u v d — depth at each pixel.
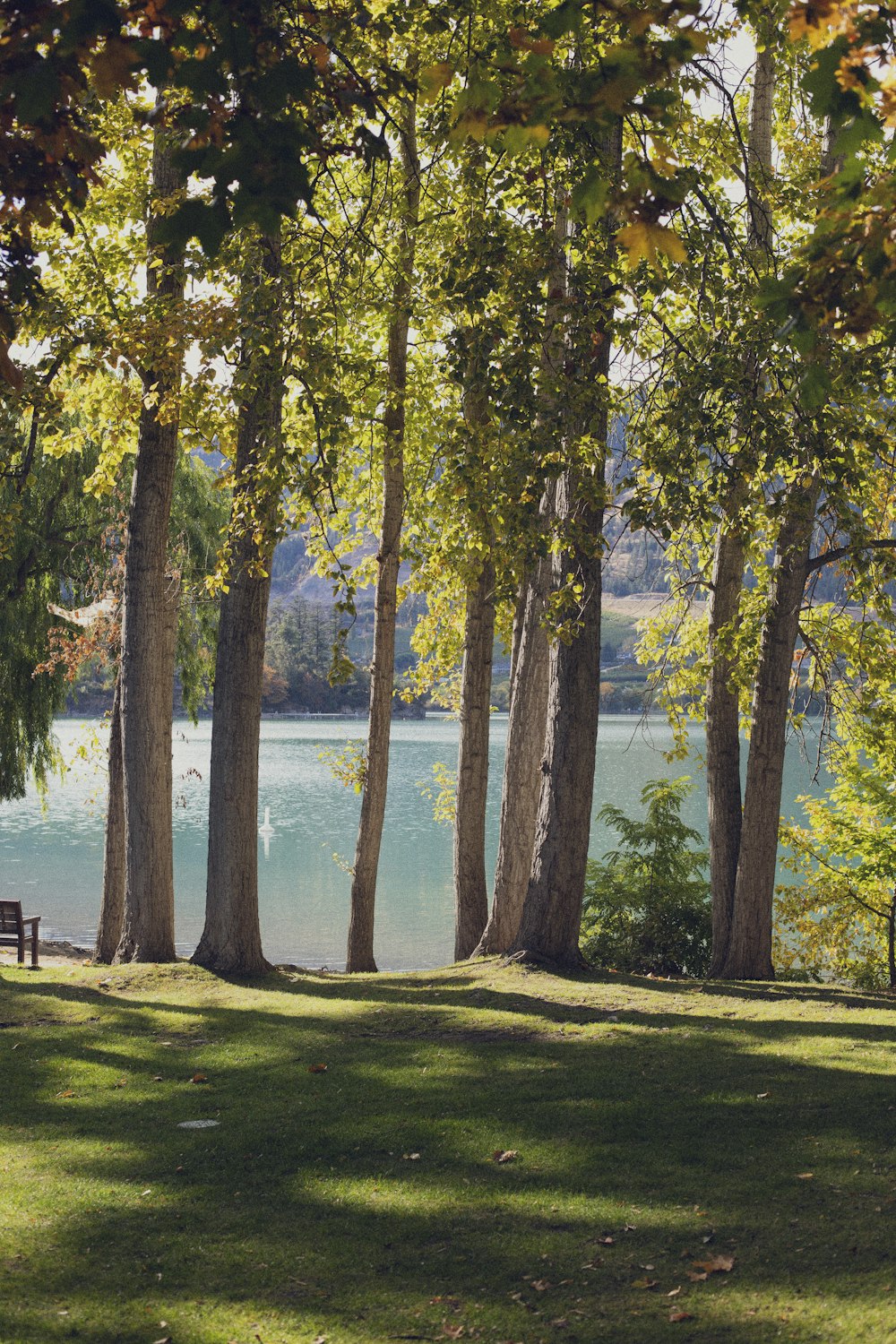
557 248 10.22
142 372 13.05
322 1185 6.09
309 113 4.43
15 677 21.59
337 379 10.69
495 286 9.16
